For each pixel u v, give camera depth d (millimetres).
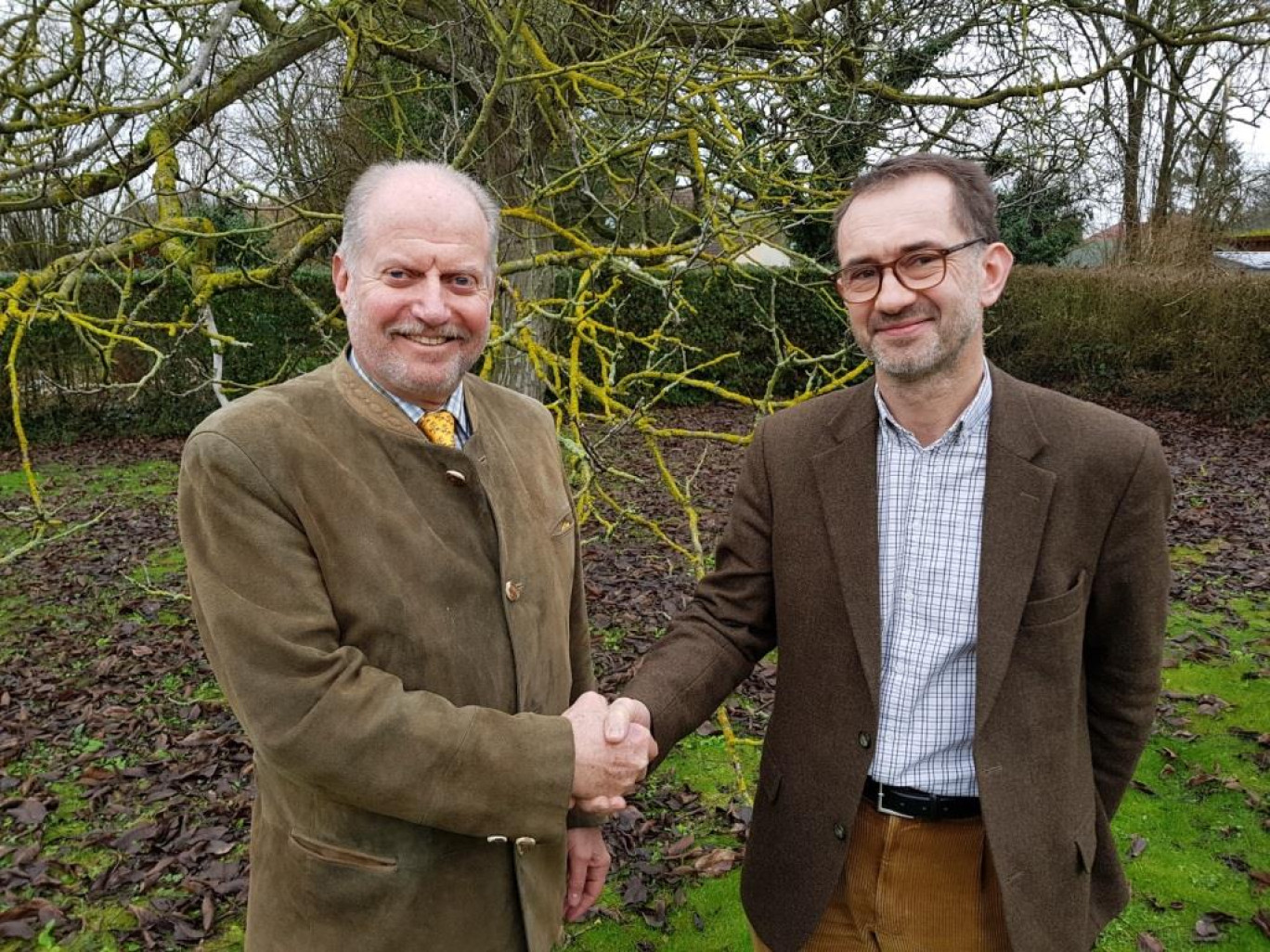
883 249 1451
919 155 1484
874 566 1555
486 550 1448
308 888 1345
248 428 1293
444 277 1396
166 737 3910
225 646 1235
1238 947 2580
